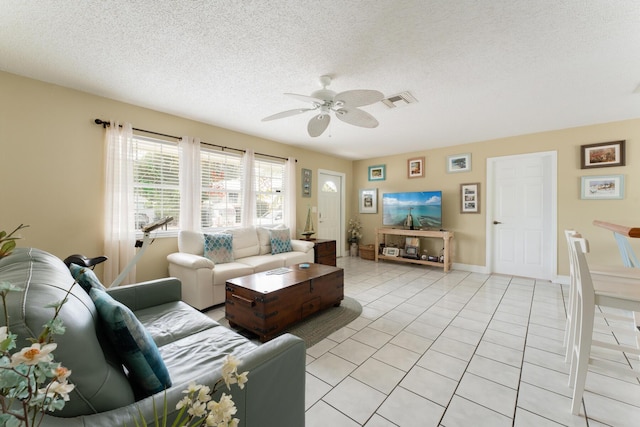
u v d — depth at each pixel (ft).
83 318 2.58
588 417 4.71
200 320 5.67
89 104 9.15
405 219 17.56
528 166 14.03
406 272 15.47
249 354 3.08
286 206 16.05
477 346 7.15
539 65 7.27
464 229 15.87
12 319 1.96
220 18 5.59
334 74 7.83
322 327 8.31
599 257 11.97
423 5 5.17
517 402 5.09
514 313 9.38
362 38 6.21
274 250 13.60
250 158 13.89
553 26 5.72
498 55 6.83
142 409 2.32
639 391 5.35
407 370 6.10
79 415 2.18
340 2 5.13
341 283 10.09
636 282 5.28
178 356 4.36
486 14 5.40
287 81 8.29
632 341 7.34
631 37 6.02
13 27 5.86
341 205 20.67
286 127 12.89
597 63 7.13
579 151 12.45
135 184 10.31
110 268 9.36
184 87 8.73
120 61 7.22
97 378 2.32
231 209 13.44
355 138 14.76
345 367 6.22
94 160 9.27
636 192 11.28
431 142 15.56
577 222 12.48
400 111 10.61
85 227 9.11
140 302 6.18
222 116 11.39
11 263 3.42
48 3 5.17
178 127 11.37
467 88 8.66
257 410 2.97
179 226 11.48
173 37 6.22
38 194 8.29
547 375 5.90
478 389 5.46
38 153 8.26
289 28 5.89
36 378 1.50
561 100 9.54
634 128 11.32
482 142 15.19
